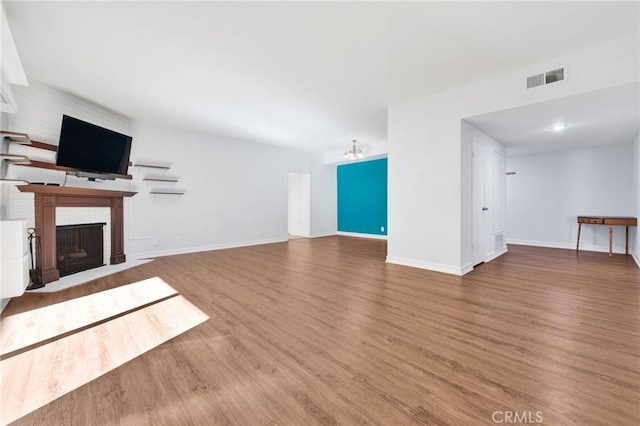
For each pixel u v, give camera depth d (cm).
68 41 263
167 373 168
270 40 261
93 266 423
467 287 330
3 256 237
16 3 210
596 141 514
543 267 425
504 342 202
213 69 318
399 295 305
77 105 401
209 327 230
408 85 362
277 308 271
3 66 249
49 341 208
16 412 136
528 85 315
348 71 322
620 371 166
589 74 277
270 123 529
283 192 759
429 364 176
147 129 521
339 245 682
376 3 212
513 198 666
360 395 148
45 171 363
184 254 557
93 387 155
